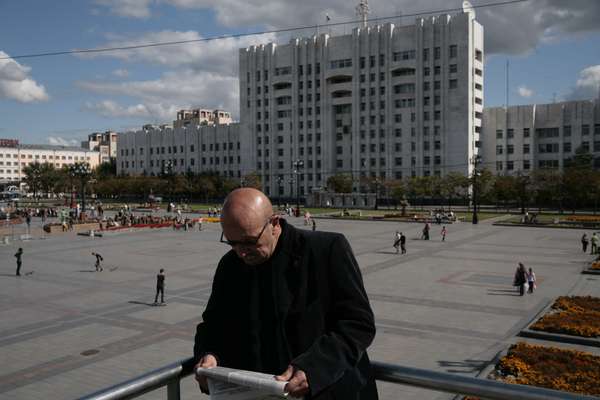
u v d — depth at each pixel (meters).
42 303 21.12
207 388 2.12
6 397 11.91
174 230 54.56
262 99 117.06
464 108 94.81
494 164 100.56
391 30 100.88
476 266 29.58
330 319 2.31
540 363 12.32
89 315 19.14
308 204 101.62
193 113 169.62
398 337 16.03
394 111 101.38
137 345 15.61
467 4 96.88
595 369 11.88
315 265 2.32
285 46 113.75
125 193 122.38
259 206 2.24
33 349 15.25
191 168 133.25
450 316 18.55
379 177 98.94
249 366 2.29
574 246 38.41
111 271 28.70
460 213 76.94
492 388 1.96
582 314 17.47
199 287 24.09
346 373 2.06
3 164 179.75
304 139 112.00
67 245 41.38
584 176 70.06
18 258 27.56
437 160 97.69
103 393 2.10
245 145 120.19
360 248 37.94
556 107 95.88
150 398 11.21
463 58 94.62
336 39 107.00
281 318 2.26
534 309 19.44
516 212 79.12
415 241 42.47
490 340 15.64
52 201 134.75
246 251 2.26
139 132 144.00
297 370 1.92
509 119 99.25
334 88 107.31
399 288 23.52
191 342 15.88
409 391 11.63
